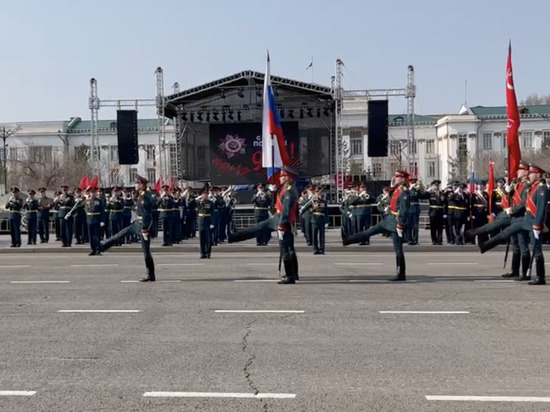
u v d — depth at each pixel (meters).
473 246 21.45
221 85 33.75
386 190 20.86
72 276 14.97
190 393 6.36
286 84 33.59
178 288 12.76
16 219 23.56
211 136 35.97
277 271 15.44
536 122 78.94
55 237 28.66
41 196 26.03
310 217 21.19
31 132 79.56
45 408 6.00
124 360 7.56
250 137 35.69
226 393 6.35
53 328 9.27
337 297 11.51
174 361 7.49
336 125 34.00
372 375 6.88
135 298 11.63
